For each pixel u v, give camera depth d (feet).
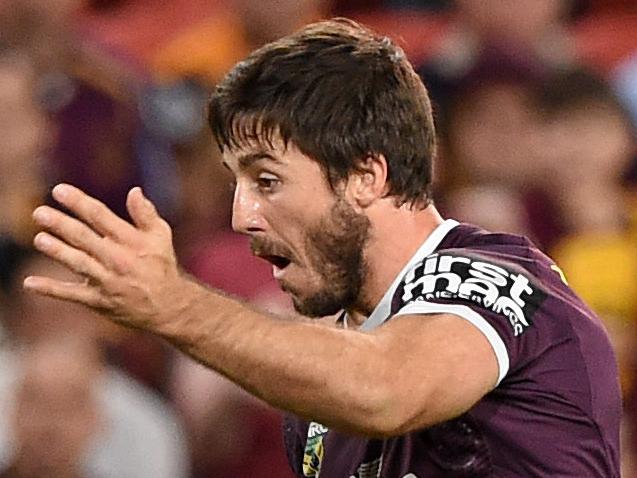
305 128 29.50
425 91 30.81
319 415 26.68
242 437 58.85
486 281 28.91
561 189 66.95
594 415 29.58
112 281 26.17
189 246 67.67
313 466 33.22
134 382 58.75
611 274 64.59
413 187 30.42
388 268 30.40
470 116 69.21
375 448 30.91
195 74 76.59
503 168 68.44
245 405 58.95
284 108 29.45
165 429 58.18
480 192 66.39
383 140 29.91
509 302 28.84
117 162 71.31
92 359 56.29
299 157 29.63
